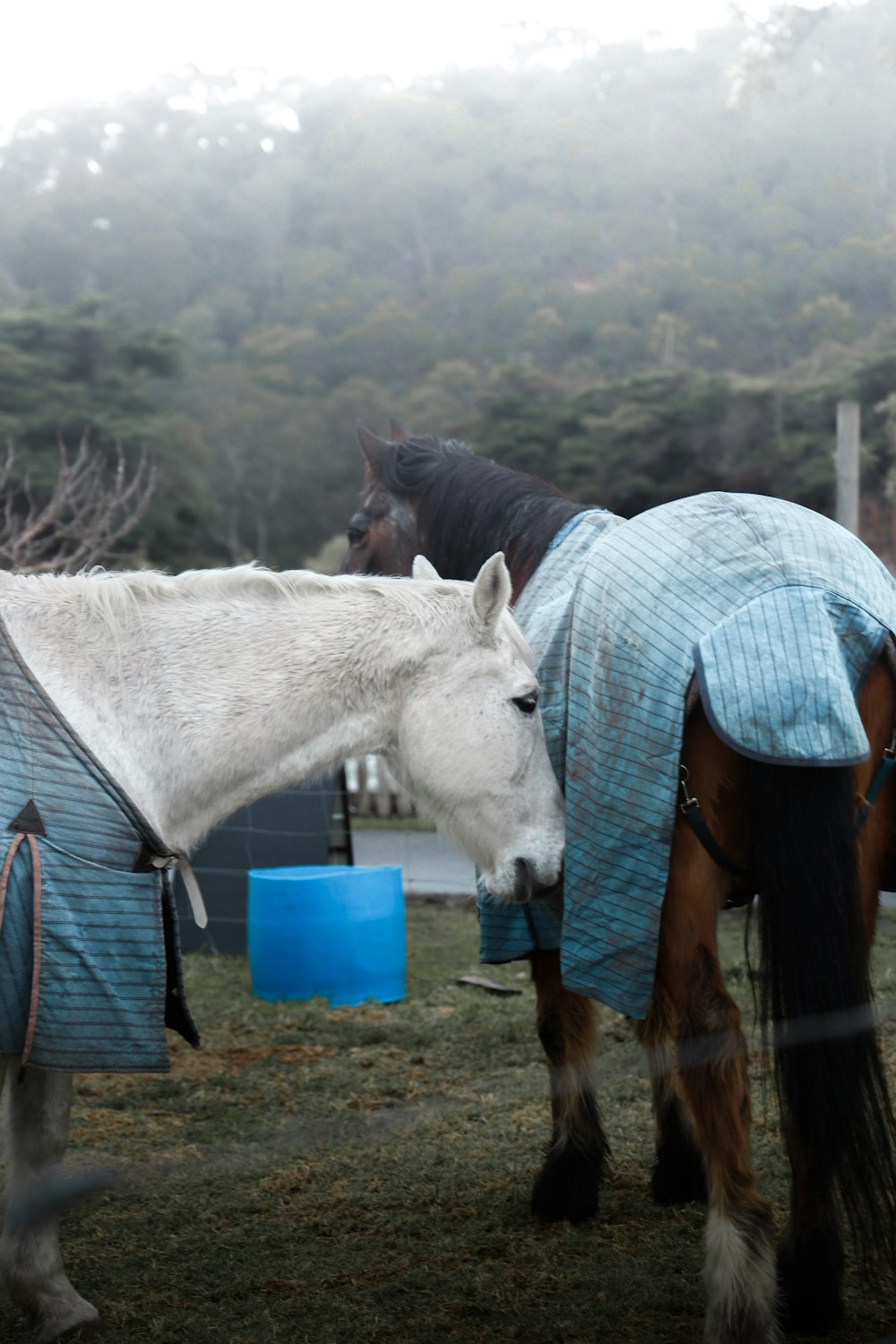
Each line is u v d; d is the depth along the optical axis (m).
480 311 55.91
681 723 2.19
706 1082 2.17
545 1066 4.07
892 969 4.96
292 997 5.04
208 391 53.62
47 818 2.12
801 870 2.13
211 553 36.03
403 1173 3.19
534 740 2.52
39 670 2.26
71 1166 3.22
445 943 6.20
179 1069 4.16
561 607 2.73
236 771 2.40
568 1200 2.90
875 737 2.28
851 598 2.23
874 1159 2.10
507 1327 2.38
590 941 2.31
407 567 3.67
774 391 27.59
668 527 2.42
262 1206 2.99
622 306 41.16
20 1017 2.10
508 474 3.36
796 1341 2.32
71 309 33.94
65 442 29.42
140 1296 2.53
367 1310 2.45
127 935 2.16
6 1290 2.40
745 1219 2.12
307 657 2.43
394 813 10.55
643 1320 2.41
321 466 51.50
